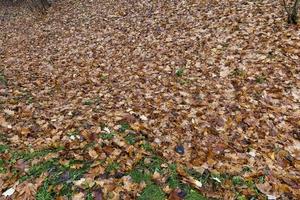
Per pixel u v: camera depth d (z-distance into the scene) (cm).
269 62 811
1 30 1820
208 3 1251
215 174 511
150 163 525
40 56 1226
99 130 612
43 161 535
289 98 693
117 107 720
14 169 527
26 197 473
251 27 988
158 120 657
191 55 935
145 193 475
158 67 912
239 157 550
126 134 603
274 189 485
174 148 574
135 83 846
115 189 476
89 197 465
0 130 643
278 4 1079
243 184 495
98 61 1058
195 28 1095
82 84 895
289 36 895
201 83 791
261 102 689
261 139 596
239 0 1186
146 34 1177
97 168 513
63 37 1412
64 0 1967
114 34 1267
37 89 873
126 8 1502
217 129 627
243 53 873
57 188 481
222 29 1029
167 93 769
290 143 585
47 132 628
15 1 2288
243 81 766
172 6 1342
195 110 687
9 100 776
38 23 1739
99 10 1609
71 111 702
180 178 497
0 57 1302
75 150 561
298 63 790
